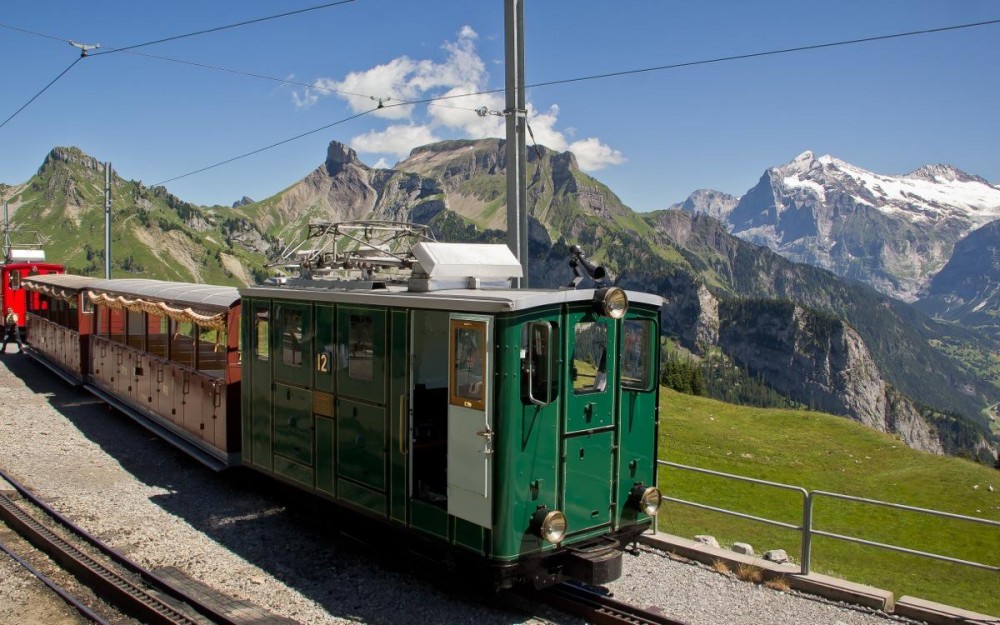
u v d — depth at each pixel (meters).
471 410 8.34
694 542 11.20
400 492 9.43
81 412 20.95
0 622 8.33
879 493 21.50
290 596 9.34
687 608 9.07
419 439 9.50
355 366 10.16
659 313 9.84
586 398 8.91
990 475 23.64
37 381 25.98
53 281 26.95
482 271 10.20
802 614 9.05
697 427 28.39
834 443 28.00
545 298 8.36
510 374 8.10
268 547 11.09
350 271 12.01
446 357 9.93
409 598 9.27
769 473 23.02
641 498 9.44
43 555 10.44
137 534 11.50
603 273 9.17
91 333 22.70
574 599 8.96
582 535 8.93
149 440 17.94
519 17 13.40
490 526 8.13
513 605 8.95
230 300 13.73
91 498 13.31
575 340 8.81
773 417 31.95
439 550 9.05
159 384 17.23
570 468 8.74
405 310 9.26
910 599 9.32
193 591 9.24
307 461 11.24
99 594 9.23
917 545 16.48
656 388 9.84
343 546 11.14
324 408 10.80
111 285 20.98
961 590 12.96
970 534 17.42
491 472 8.16
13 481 13.77
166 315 16.30
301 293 11.20
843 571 13.77
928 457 26.03
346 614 8.85
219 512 12.77
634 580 9.91
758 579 10.07
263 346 12.40
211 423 14.44
